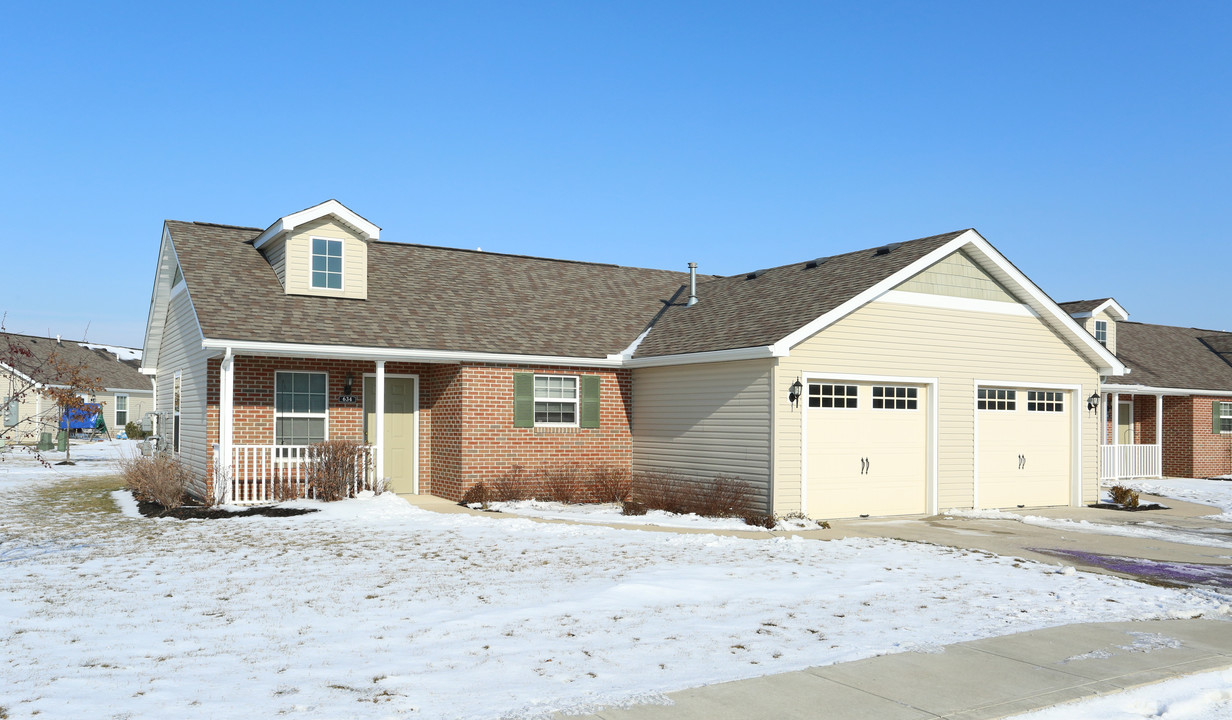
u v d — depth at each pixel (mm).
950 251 18594
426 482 20219
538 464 19609
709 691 6156
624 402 20891
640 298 24234
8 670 6656
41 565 11336
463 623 8078
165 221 20484
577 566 11219
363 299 19688
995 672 6719
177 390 22141
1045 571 11398
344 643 7426
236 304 17734
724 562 11656
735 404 17703
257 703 5871
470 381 18922
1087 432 21328
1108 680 6539
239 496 17578
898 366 18266
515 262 24438
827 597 9445
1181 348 33844
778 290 20391
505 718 5555
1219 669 6906
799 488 16922
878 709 5859
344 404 19094
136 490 21172
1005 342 19953
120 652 7168
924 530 15789
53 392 12016
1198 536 15328
